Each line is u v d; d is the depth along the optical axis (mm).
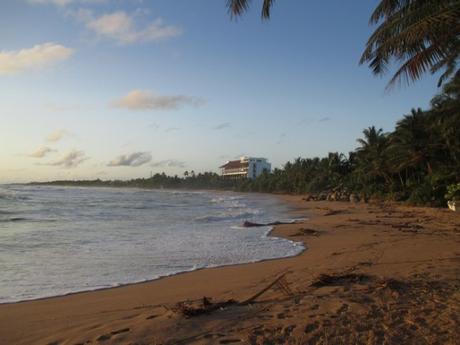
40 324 6457
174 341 5277
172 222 26141
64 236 18359
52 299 8172
